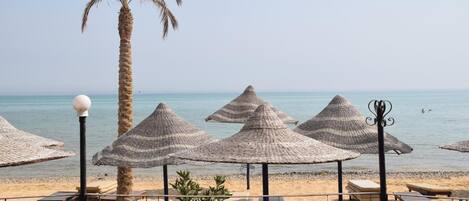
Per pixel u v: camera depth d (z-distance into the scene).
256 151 7.43
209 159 7.46
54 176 24.72
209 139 10.30
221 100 192.88
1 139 8.26
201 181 21.16
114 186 15.02
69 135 46.03
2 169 26.86
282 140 7.72
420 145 36.78
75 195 8.21
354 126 11.18
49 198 7.92
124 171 13.41
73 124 60.91
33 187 20.36
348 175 23.25
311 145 7.83
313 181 21.03
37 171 26.17
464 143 10.72
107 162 9.45
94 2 13.98
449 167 26.45
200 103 150.38
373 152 10.44
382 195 7.23
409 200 8.02
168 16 14.39
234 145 7.67
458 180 21.17
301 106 119.06
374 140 10.75
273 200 7.93
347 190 16.05
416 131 49.09
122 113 13.38
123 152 9.63
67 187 20.20
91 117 75.75
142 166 9.27
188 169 26.08
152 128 10.05
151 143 9.75
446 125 56.78
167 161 9.33
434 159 29.53
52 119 72.00
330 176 22.98
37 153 8.27
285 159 7.25
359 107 109.25
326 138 10.98
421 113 83.50
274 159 7.24
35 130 51.66
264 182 7.99
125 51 13.48
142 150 9.62
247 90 16.41
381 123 7.19
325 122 11.48
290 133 8.00
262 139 7.70
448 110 94.56
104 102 177.00
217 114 15.87
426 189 14.78
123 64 13.47
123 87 13.44
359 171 24.67
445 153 32.19
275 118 8.10
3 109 115.38
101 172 25.20
